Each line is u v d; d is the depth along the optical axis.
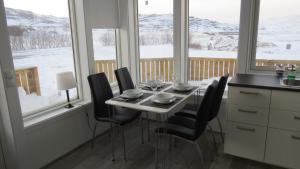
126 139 3.05
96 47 3.22
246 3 2.68
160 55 3.57
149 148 2.80
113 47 3.53
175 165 2.42
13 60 2.11
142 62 3.75
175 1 3.17
